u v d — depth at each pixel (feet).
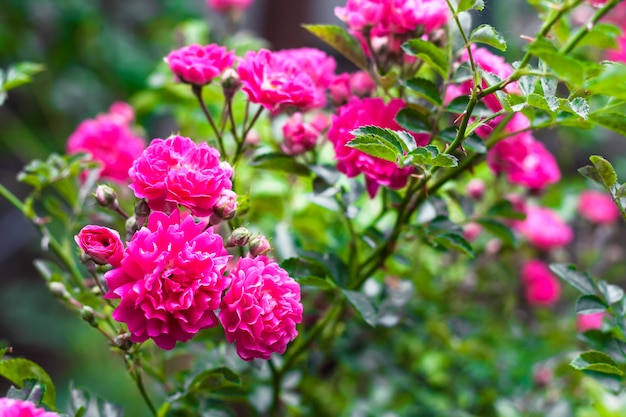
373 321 1.48
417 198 1.58
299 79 1.49
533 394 2.08
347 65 3.54
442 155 1.30
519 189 2.14
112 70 3.91
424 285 2.12
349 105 1.50
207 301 1.23
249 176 2.02
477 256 2.23
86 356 3.68
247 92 1.47
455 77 1.51
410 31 1.54
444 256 2.23
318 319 1.82
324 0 3.69
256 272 1.26
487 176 2.18
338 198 1.63
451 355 2.20
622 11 2.06
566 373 2.02
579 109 1.27
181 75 1.52
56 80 3.85
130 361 1.46
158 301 1.23
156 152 1.32
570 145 2.89
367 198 2.11
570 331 2.32
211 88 1.89
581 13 2.03
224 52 1.55
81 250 1.38
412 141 1.35
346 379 2.27
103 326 1.65
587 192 2.57
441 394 2.17
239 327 1.26
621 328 1.44
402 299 1.80
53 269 1.76
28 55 3.78
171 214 1.27
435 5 1.52
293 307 1.28
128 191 1.97
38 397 1.32
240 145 1.58
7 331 3.96
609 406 1.85
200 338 1.71
